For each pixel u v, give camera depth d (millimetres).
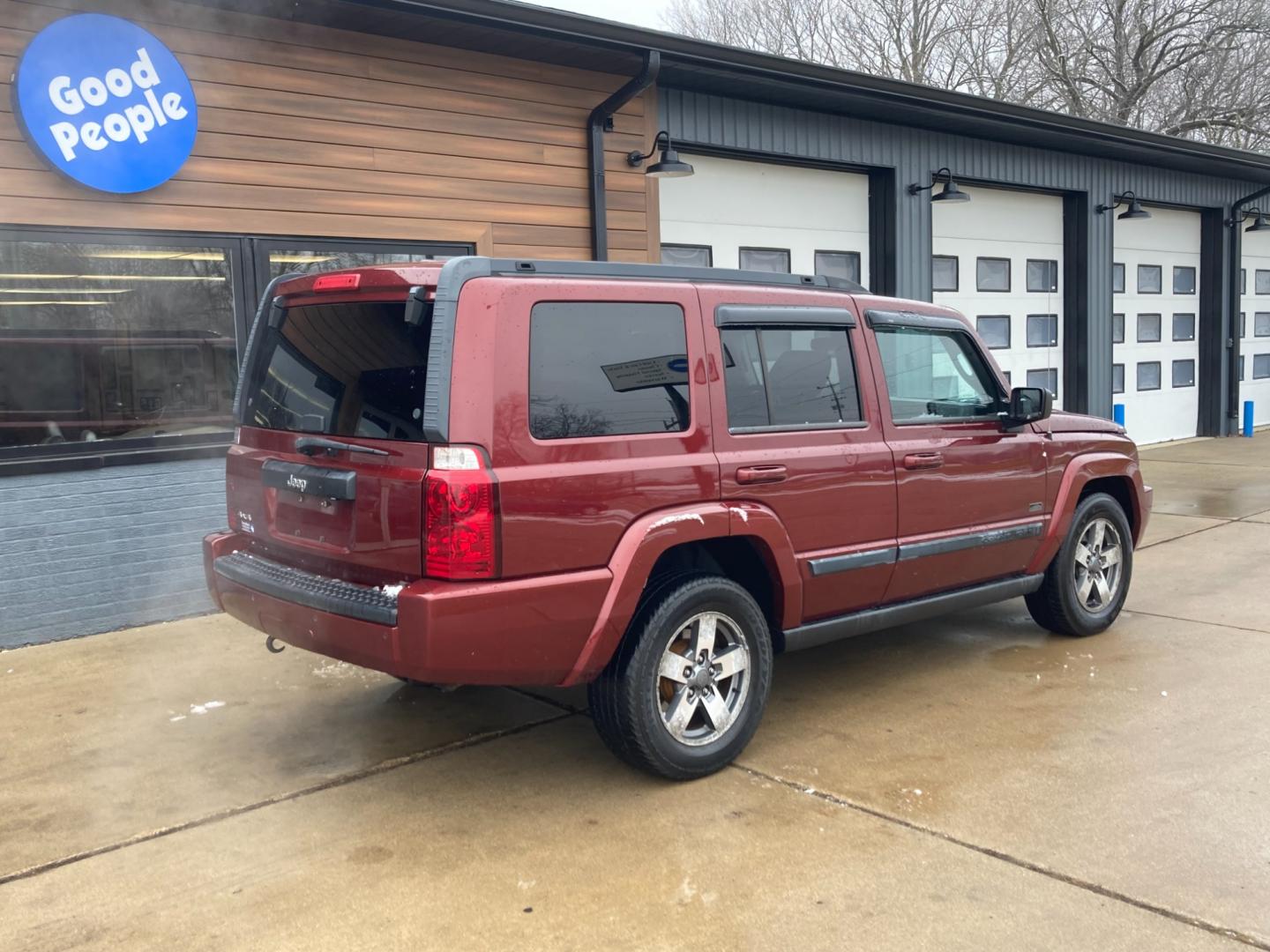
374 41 6609
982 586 4922
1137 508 5789
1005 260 12078
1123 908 2863
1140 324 14211
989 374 5023
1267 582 6590
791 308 4164
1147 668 4957
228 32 6035
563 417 3432
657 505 3615
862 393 4375
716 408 3844
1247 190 15156
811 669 5105
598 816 3514
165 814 3574
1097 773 3754
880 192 10383
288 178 6320
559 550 3369
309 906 2971
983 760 3906
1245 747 3961
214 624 6020
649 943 2754
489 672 3309
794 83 8289
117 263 5789
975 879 3037
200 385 6129
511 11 6422
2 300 5453
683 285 3857
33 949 2779
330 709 4625
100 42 5496
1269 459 12609
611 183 7922
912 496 4457
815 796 3633
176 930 2861
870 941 2740
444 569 3186
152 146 5727
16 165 5371
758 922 2840
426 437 3229
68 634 5738
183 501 6078
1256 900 2887
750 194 9469
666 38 7242
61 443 5684
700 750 3768
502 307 3338
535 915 2902
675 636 3705
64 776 3904
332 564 3635
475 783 3814
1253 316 16219
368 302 3570
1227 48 22703
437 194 6977
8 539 5516
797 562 4043
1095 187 12656
